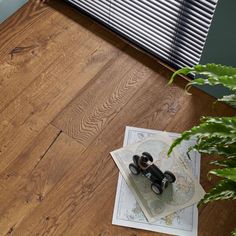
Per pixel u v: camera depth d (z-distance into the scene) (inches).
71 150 66.4
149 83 71.7
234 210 61.6
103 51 74.7
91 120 68.7
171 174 62.1
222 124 38.5
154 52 73.4
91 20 77.7
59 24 77.5
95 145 66.7
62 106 69.9
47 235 60.4
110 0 71.3
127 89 71.3
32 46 75.4
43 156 65.9
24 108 69.8
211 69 39.5
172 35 68.1
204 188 63.2
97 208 62.0
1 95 70.9
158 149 66.2
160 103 69.9
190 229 60.3
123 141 67.0
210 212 61.5
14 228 60.9
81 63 73.7
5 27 77.1
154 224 60.7
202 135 38.8
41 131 67.9
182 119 68.6
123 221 61.0
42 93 71.1
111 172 64.6
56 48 75.2
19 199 62.8
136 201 62.3
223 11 57.0
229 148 41.4
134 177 64.1
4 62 73.9
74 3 77.9
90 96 70.7
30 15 78.2
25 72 73.0
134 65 73.4
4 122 68.7
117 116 69.0
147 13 68.1
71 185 63.7
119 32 75.6
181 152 65.9
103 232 60.4
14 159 65.7
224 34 59.9
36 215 61.7
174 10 64.0
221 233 60.1
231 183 40.0
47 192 63.2
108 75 72.5
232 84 37.7
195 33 64.8
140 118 68.7
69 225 61.0
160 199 62.3
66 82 72.0
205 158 65.2
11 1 76.3
